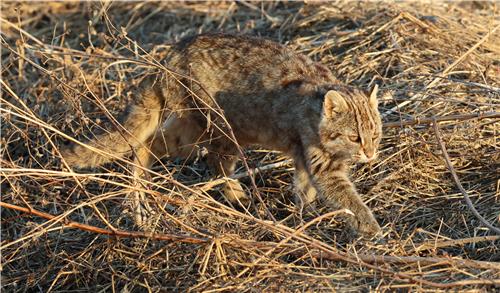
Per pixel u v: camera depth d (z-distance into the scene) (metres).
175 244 9.08
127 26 14.84
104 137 10.73
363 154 9.68
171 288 8.76
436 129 10.09
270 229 8.73
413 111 11.41
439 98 11.29
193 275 8.79
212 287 8.41
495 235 8.95
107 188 10.99
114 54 13.51
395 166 10.65
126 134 10.73
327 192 9.83
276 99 10.16
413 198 10.27
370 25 13.43
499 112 10.51
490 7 14.75
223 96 10.47
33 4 16.77
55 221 8.79
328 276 8.20
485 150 10.68
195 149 11.17
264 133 10.48
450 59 12.44
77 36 15.45
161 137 11.09
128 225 10.02
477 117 10.45
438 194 10.26
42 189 9.61
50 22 16.47
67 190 10.89
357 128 9.59
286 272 8.35
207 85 10.51
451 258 8.25
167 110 10.82
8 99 13.47
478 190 10.12
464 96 11.57
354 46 13.09
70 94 10.60
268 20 14.64
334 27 13.61
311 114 9.81
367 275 8.24
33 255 10.02
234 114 10.52
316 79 10.21
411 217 9.92
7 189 11.27
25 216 10.38
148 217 9.67
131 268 9.23
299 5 15.05
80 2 16.83
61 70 12.96
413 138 10.70
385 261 8.39
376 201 10.26
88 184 11.12
